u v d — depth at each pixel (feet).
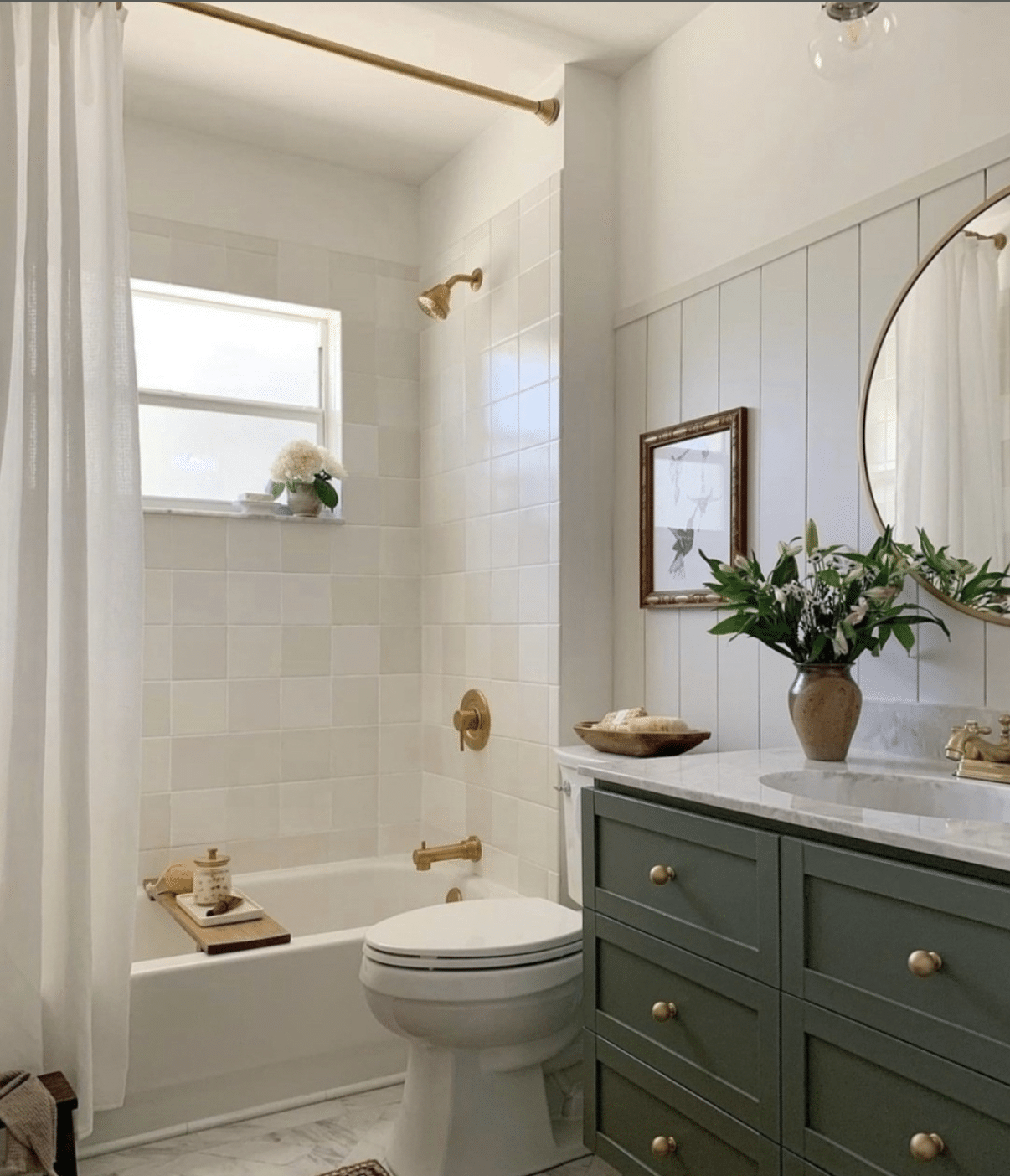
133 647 7.44
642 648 8.99
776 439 7.56
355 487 11.32
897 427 6.52
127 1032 7.35
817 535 6.92
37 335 6.97
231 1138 7.64
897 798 5.83
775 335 7.59
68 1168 6.50
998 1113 3.92
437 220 11.38
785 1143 4.89
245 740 10.62
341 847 11.13
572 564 9.16
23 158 7.14
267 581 10.78
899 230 6.61
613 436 9.39
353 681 11.25
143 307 10.61
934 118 6.40
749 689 7.81
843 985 4.61
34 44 7.04
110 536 7.40
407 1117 7.20
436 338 11.41
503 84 9.53
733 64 8.05
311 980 8.27
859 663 6.92
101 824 7.37
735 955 5.21
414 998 6.73
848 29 4.42
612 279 9.42
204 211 10.50
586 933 6.40
